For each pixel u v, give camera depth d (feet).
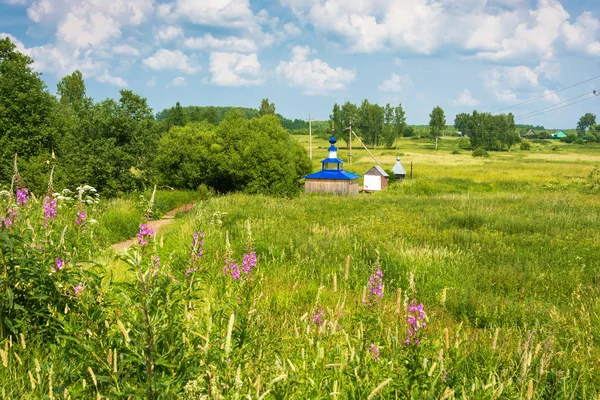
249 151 158.61
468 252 55.01
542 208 100.12
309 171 201.16
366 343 14.49
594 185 168.76
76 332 12.35
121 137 111.75
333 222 81.71
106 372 11.38
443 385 13.00
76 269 15.64
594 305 33.58
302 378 12.64
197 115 504.43
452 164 369.91
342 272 41.78
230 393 10.30
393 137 638.94
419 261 45.93
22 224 19.97
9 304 14.69
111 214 62.95
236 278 15.88
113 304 12.57
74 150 107.24
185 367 10.59
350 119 634.84
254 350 13.14
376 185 187.21
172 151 160.86
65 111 179.63
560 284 41.39
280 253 48.70
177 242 45.93
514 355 21.01
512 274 43.96
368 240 59.00
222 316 13.57
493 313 32.37
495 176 242.58
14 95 111.14
